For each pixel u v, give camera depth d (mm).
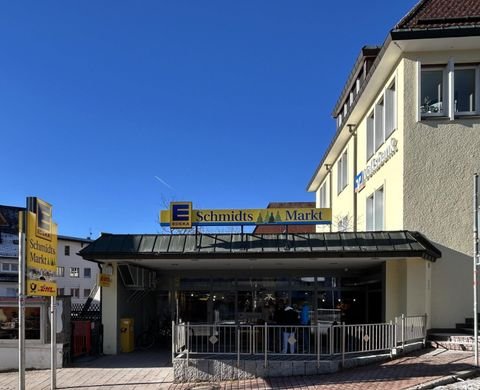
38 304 12539
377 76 16312
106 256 13430
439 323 13750
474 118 14375
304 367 10281
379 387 8609
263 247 13328
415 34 14008
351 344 10750
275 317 14695
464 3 15281
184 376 10445
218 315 17906
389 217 15695
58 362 12367
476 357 9914
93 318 15992
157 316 18156
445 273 13922
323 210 14133
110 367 12273
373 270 16172
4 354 12609
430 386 8523
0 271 41812
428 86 14883
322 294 17547
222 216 14258
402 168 14453
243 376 10344
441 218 14164
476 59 14461
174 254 13320
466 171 14234
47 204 9672
